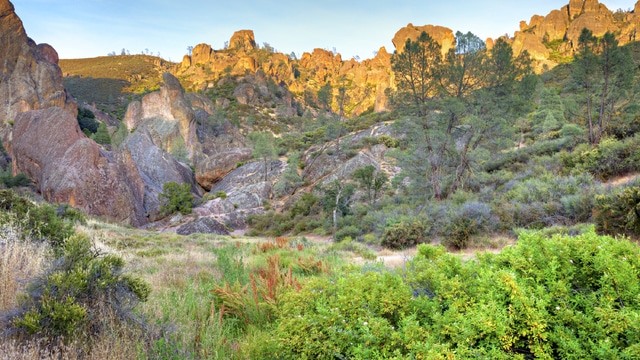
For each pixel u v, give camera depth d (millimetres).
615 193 11055
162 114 90688
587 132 28969
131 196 40562
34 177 41625
